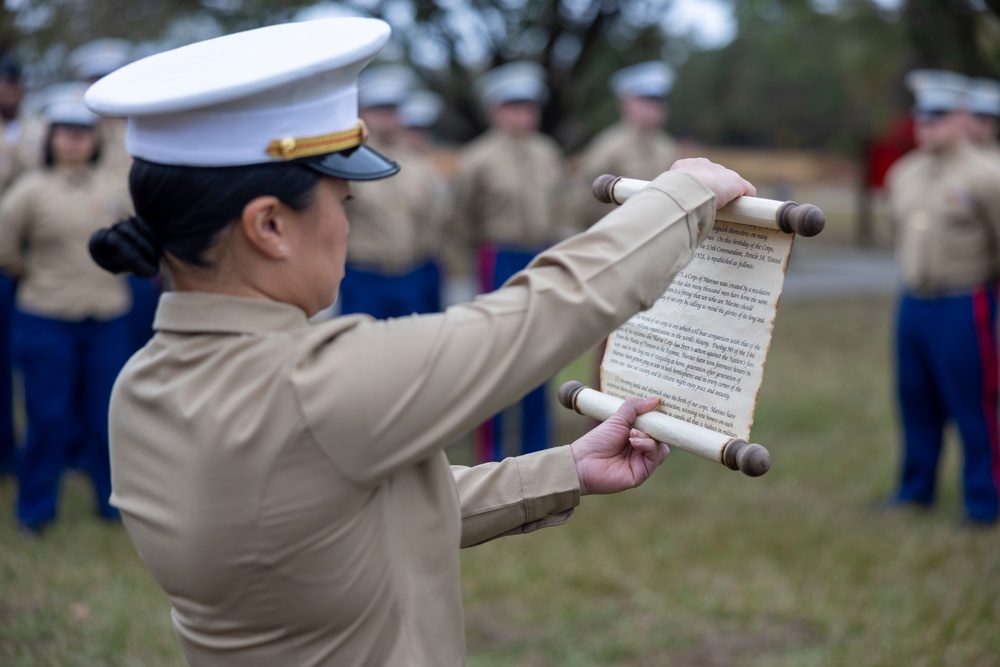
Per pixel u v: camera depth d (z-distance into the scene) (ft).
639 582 13.88
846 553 14.89
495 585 13.78
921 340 16.78
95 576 13.60
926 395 17.06
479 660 11.75
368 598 3.95
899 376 17.28
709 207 4.28
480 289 21.39
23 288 15.96
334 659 4.00
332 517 3.83
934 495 17.28
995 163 16.43
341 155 4.07
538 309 3.92
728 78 74.18
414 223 21.63
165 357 4.07
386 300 21.18
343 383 3.77
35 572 13.64
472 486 5.09
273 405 3.79
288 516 3.79
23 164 19.34
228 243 3.98
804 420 22.98
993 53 28.53
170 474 3.96
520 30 39.50
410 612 4.05
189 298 4.05
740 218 4.57
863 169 72.79
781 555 14.89
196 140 3.85
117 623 11.94
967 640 11.92
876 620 12.57
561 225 25.26
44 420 15.76
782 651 11.94
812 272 56.90
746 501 17.34
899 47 40.88
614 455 5.21
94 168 16.35
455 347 3.84
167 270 4.18
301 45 4.05
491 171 20.95
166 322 4.11
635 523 16.12
